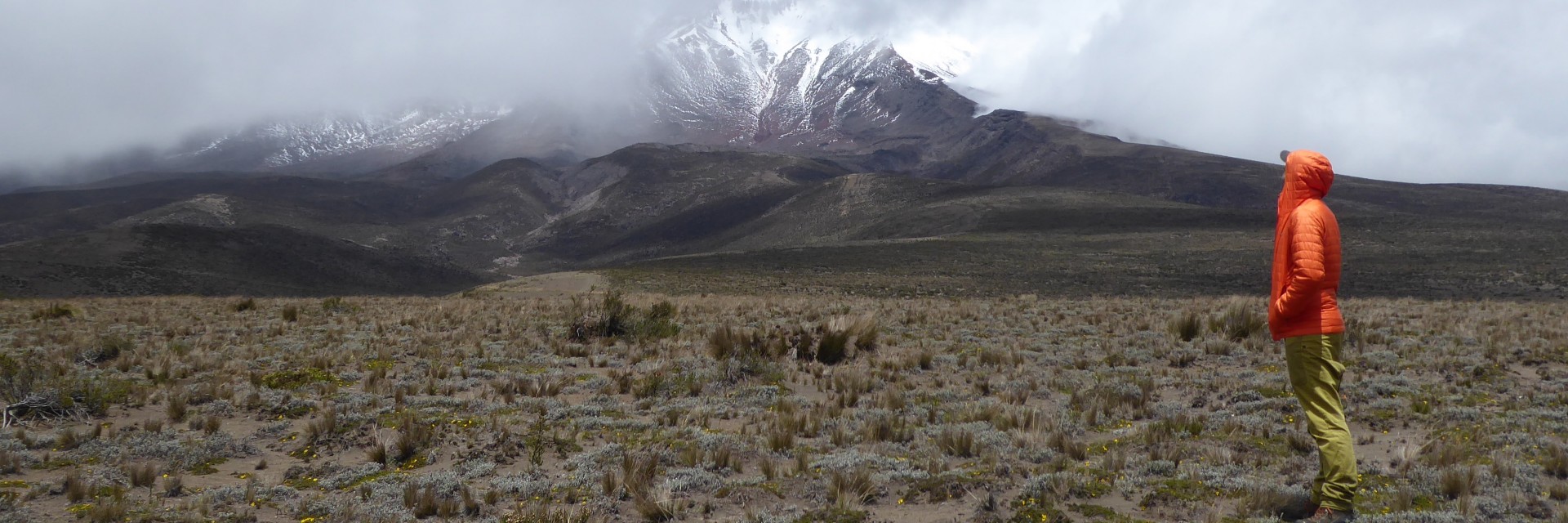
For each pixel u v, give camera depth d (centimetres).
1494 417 956
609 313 1964
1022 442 900
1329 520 612
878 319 2205
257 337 1973
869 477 755
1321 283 610
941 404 1167
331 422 1028
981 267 7975
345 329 2144
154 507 745
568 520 688
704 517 713
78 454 927
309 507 752
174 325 2256
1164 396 1183
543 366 1545
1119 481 739
